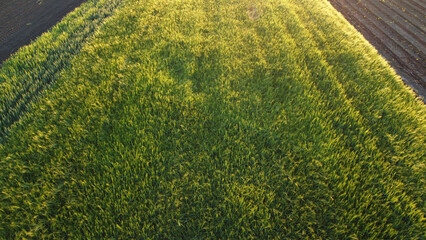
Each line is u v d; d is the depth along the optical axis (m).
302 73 5.39
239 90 4.95
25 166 3.35
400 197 3.07
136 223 2.81
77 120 4.16
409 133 3.95
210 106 4.60
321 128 4.12
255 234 2.80
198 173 3.45
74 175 3.34
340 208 2.95
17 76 5.54
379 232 2.70
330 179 3.33
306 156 3.68
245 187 3.24
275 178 3.41
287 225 2.87
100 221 2.83
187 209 3.05
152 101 4.68
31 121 4.29
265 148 3.86
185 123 4.21
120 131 4.07
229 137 3.98
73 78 5.20
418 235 2.70
